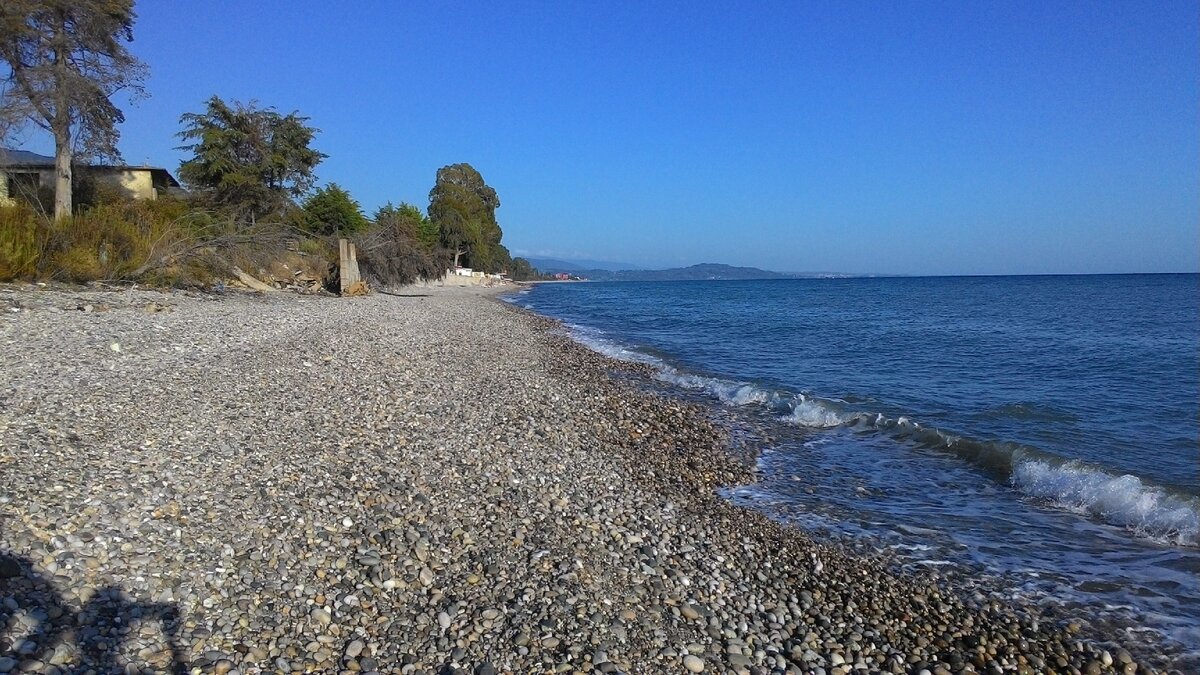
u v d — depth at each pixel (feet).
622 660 16.07
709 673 16.14
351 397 37.93
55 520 17.60
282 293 100.17
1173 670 17.43
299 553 18.69
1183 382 58.95
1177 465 34.50
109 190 106.93
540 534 22.25
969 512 28.32
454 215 269.64
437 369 51.85
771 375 64.23
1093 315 138.92
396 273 151.64
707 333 108.27
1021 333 102.99
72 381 32.01
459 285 235.40
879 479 32.71
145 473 21.88
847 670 16.89
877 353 81.05
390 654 15.20
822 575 22.13
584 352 76.79
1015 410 47.09
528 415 39.99
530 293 274.57
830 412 45.44
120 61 92.22
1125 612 20.20
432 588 18.17
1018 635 18.85
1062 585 21.88
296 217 134.82
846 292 299.99
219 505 20.58
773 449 37.76
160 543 17.71
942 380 61.05
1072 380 60.49
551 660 15.64
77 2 85.56
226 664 13.83
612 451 34.81
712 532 25.00
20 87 83.66
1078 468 32.71
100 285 70.85
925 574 22.52
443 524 22.09
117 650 13.56
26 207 70.33
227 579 16.88
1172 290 256.52
